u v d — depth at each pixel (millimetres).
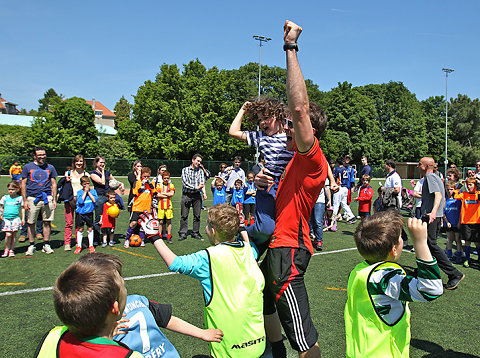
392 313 1883
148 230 2215
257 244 2432
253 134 2668
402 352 1893
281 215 2283
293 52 1959
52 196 6715
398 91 57000
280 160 2418
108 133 59500
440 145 57688
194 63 41062
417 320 4016
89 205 6785
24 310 4082
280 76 49938
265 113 2541
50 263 6035
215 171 37531
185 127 38375
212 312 2250
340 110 48938
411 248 7539
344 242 8039
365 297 1932
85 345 1282
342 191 10625
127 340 1847
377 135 50656
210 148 39188
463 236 6332
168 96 39406
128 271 5629
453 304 4496
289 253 2244
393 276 1854
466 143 61625
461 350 3365
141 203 7312
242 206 10109
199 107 38094
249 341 2254
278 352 2752
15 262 6086
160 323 2037
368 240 1996
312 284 5109
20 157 31156
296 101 1941
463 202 6336
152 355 1933
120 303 1422
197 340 3467
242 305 2234
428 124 59688
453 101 63594
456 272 4973
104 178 7406
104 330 1334
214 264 2250
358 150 47312
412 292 1735
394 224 1999
